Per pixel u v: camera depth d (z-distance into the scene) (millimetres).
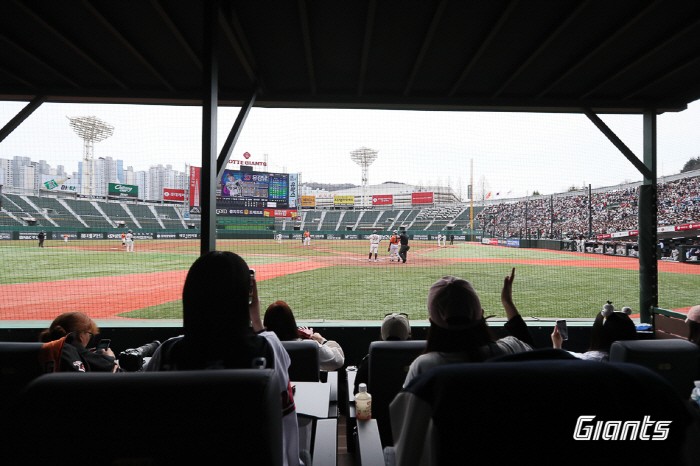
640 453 574
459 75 3842
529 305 6750
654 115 4242
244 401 597
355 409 1822
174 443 593
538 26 3084
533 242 22781
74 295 7934
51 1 2863
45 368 1752
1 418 581
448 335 1136
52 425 577
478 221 28141
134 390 594
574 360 626
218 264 997
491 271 11945
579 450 568
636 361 1914
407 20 3043
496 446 570
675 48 3273
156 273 11711
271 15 2994
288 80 4004
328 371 2523
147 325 3863
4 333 3828
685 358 1901
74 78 4016
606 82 3848
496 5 2854
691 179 20891
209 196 2607
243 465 597
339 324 4004
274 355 1051
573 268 12867
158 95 4285
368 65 3695
